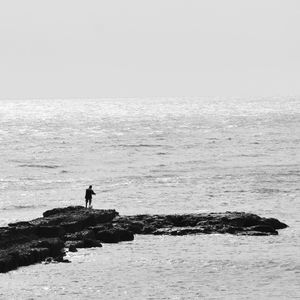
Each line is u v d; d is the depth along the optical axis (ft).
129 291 120.57
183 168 338.95
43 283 125.59
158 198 243.40
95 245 157.28
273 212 209.05
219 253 150.51
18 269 135.54
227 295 118.01
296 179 288.51
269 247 155.94
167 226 178.29
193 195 249.34
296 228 179.83
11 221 199.31
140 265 139.95
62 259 143.13
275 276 130.41
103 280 127.65
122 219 183.01
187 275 131.75
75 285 124.57
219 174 311.47
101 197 248.93
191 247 156.97
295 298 115.65
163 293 119.55
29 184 286.66
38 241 147.95
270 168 330.95
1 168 343.05
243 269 136.05
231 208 218.38
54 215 178.91
